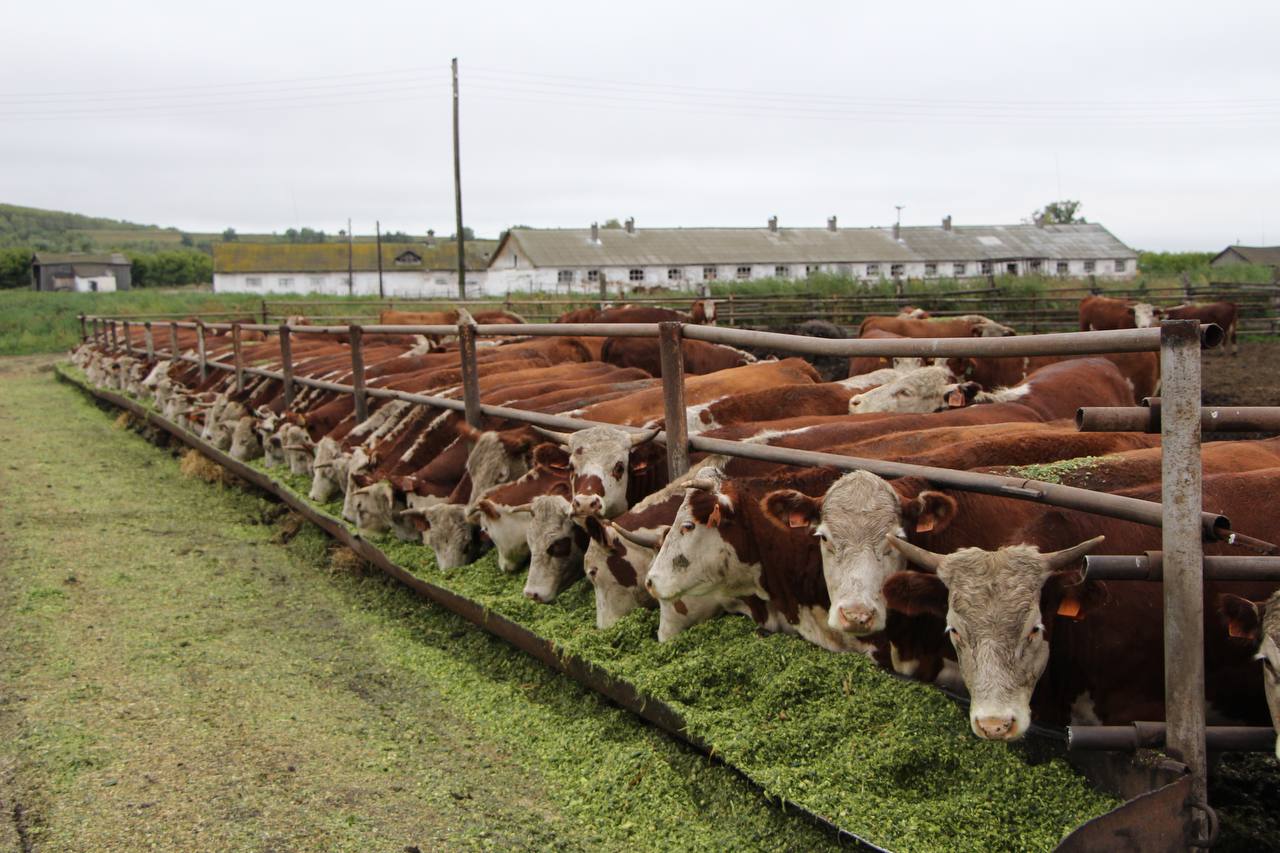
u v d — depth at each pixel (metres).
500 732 4.64
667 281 50.59
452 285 72.31
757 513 4.57
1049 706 3.68
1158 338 2.94
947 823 3.12
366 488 7.24
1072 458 4.78
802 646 4.16
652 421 5.93
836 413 7.10
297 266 70.62
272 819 3.89
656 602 5.12
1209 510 3.80
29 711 4.91
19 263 92.62
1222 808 3.34
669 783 3.87
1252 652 3.50
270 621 6.39
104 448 13.66
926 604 3.44
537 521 5.51
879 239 54.44
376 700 5.10
